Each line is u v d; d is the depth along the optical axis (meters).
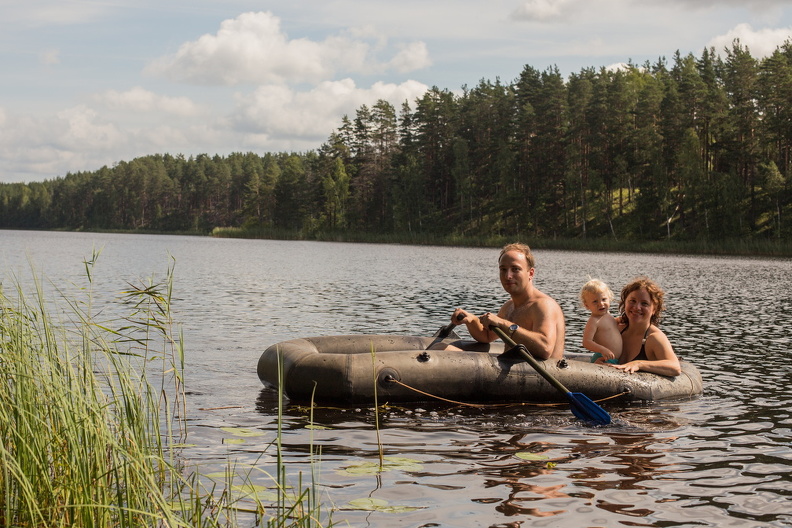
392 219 89.25
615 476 4.23
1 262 30.55
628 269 32.22
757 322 12.92
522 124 74.19
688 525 3.51
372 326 11.58
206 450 4.59
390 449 4.76
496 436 5.14
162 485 3.58
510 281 6.47
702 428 5.42
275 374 6.34
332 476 4.15
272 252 52.12
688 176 62.25
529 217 75.06
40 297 3.83
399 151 95.50
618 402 6.28
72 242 70.62
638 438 5.12
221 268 29.78
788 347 9.84
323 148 100.19
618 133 69.50
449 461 4.50
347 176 95.12
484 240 72.50
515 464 4.45
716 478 4.21
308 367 6.07
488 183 79.38
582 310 14.73
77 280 20.31
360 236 88.69
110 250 50.00
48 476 3.03
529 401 6.25
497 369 6.22
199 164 149.00
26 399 3.33
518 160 78.00
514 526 3.46
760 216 61.25
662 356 6.81
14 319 3.79
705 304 16.48
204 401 6.05
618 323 7.11
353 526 3.42
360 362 6.09
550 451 4.75
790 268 34.78
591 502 3.79
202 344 9.23
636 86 82.06
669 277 27.12
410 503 3.73
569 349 9.34
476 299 16.86
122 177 152.00
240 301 15.53
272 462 4.39
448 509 3.66
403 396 6.13
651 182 64.19
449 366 6.18
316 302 15.62
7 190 187.25
